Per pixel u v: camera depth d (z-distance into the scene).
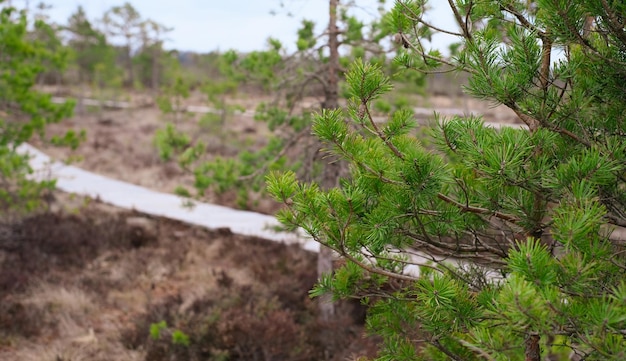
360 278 3.34
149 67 54.59
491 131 2.57
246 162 9.27
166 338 7.61
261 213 15.54
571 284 1.97
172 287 10.51
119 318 9.14
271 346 7.15
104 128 33.09
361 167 2.68
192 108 41.16
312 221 2.62
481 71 2.43
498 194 2.87
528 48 2.35
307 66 8.20
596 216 2.01
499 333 2.40
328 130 2.58
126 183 19.81
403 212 2.66
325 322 7.90
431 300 2.48
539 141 2.44
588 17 2.45
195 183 8.76
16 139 9.61
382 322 3.36
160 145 8.55
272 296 9.11
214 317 7.93
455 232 2.94
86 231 12.73
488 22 2.78
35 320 8.46
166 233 13.58
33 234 12.05
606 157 2.19
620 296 1.81
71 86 48.78
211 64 40.34
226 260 11.69
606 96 2.60
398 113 2.67
